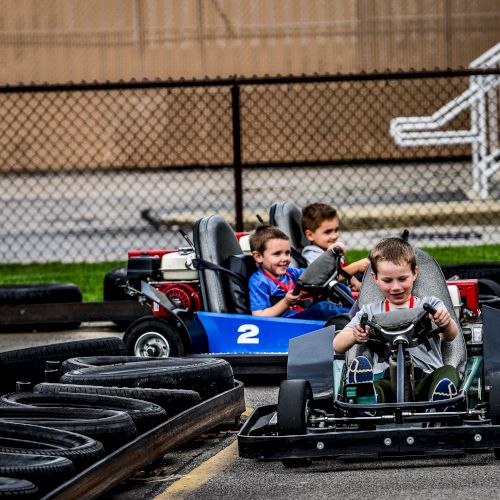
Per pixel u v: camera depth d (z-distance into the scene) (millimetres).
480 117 50094
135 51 80188
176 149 76875
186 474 13969
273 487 13164
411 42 78875
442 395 13367
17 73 80625
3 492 10742
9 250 41000
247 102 77125
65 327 26672
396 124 59406
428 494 12453
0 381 17438
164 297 19922
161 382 15797
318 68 79688
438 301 14289
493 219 44188
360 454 13609
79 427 13102
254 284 19844
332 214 21422
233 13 79938
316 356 14219
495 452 13734
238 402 16625
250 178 67062
